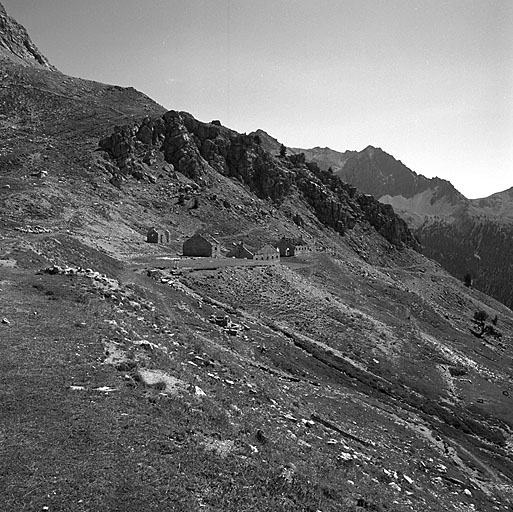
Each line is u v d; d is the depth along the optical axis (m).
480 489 35.50
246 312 70.25
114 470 14.86
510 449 55.22
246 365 40.09
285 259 133.50
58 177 131.12
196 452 17.19
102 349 25.89
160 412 19.72
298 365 51.50
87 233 92.69
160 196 152.25
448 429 52.47
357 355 71.50
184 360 30.44
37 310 31.19
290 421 27.94
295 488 16.97
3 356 22.52
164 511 13.39
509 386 85.69
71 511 12.68
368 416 41.28
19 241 54.38
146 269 72.44
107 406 19.16
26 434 16.08
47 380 20.61
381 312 110.31
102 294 39.91
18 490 13.16
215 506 14.28
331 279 126.50
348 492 19.44
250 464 17.52
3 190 101.62
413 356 82.81
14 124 184.12
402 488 25.36
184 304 56.06
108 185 139.88
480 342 129.50
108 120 193.50
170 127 181.75
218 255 106.88
